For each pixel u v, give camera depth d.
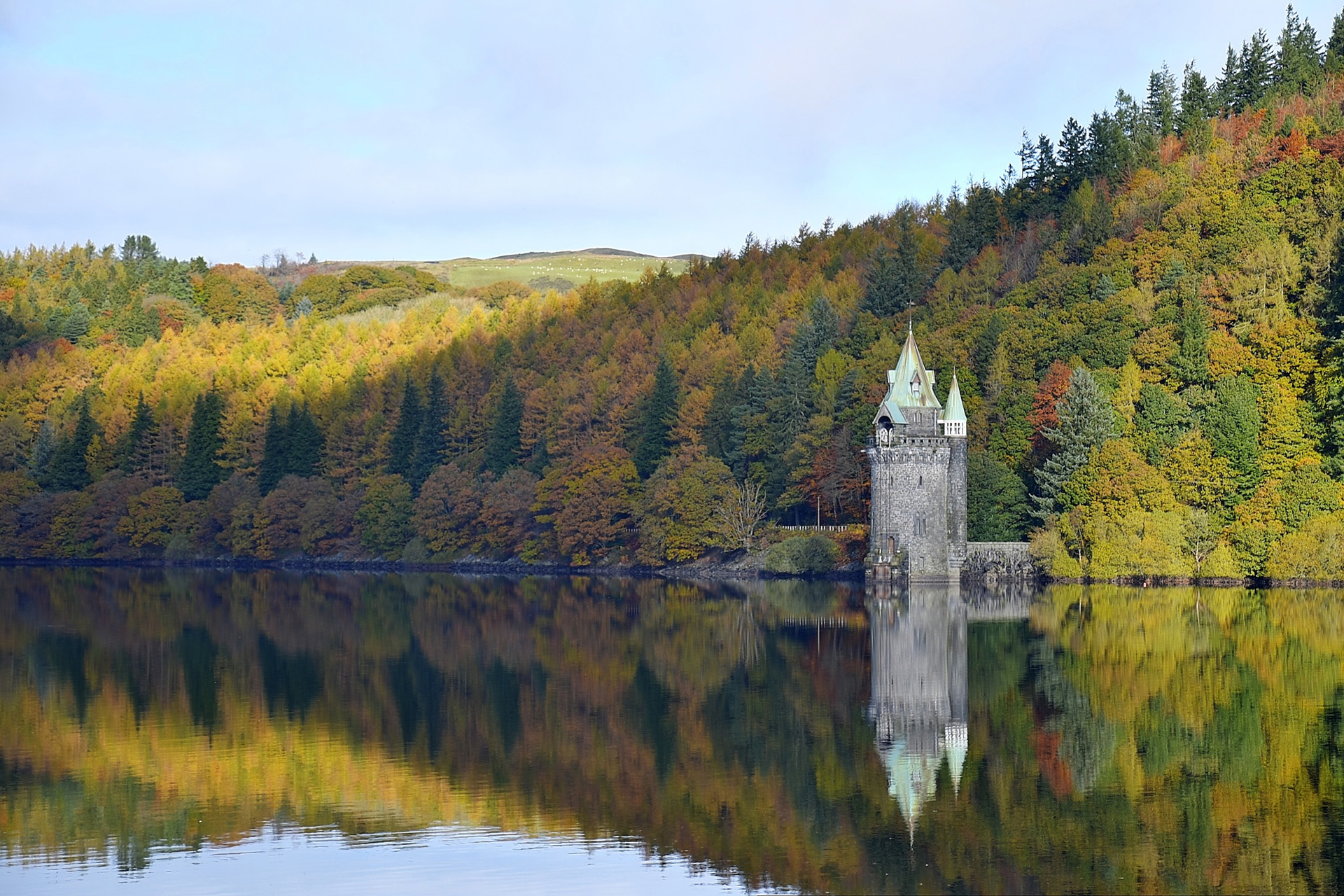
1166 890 47.22
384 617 130.50
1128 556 145.75
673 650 101.31
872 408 170.50
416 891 49.31
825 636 107.50
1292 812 54.88
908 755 65.38
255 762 67.06
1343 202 188.62
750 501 182.88
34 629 121.88
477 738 71.44
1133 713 73.38
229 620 129.25
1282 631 104.88
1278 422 151.12
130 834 56.09
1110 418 157.75
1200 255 193.88
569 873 50.88
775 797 59.38
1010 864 50.22
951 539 156.00
